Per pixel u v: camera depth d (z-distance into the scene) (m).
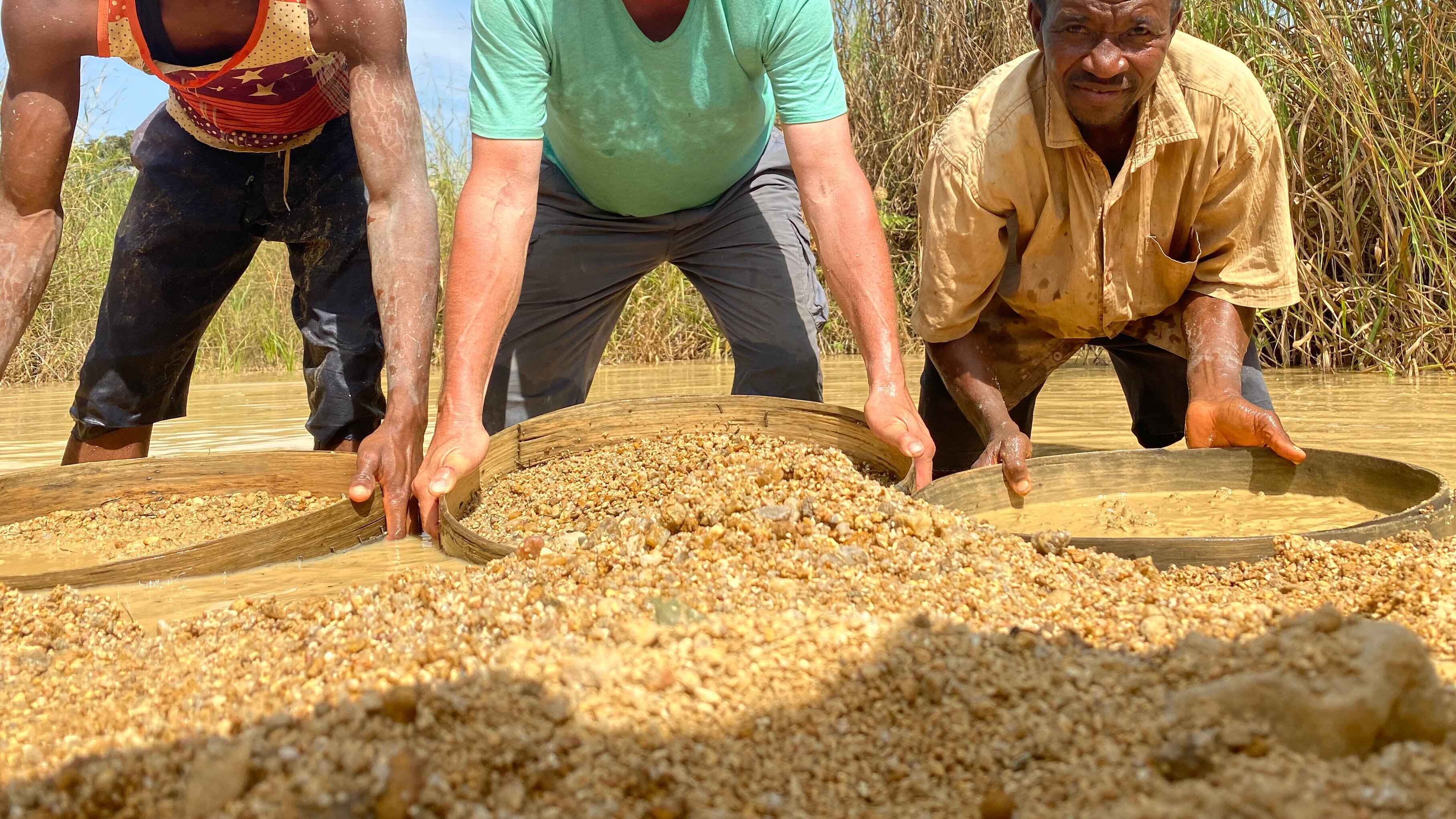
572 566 1.81
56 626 1.80
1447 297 5.47
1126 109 2.52
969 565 1.84
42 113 2.56
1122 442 3.69
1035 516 2.45
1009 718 1.22
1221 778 1.05
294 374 8.60
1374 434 3.53
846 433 2.75
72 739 1.30
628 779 1.13
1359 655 1.15
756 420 2.94
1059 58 2.48
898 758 1.20
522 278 2.73
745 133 3.13
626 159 3.08
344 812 1.04
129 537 2.49
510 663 1.34
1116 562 1.89
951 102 7.87
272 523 2.49
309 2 2.60
